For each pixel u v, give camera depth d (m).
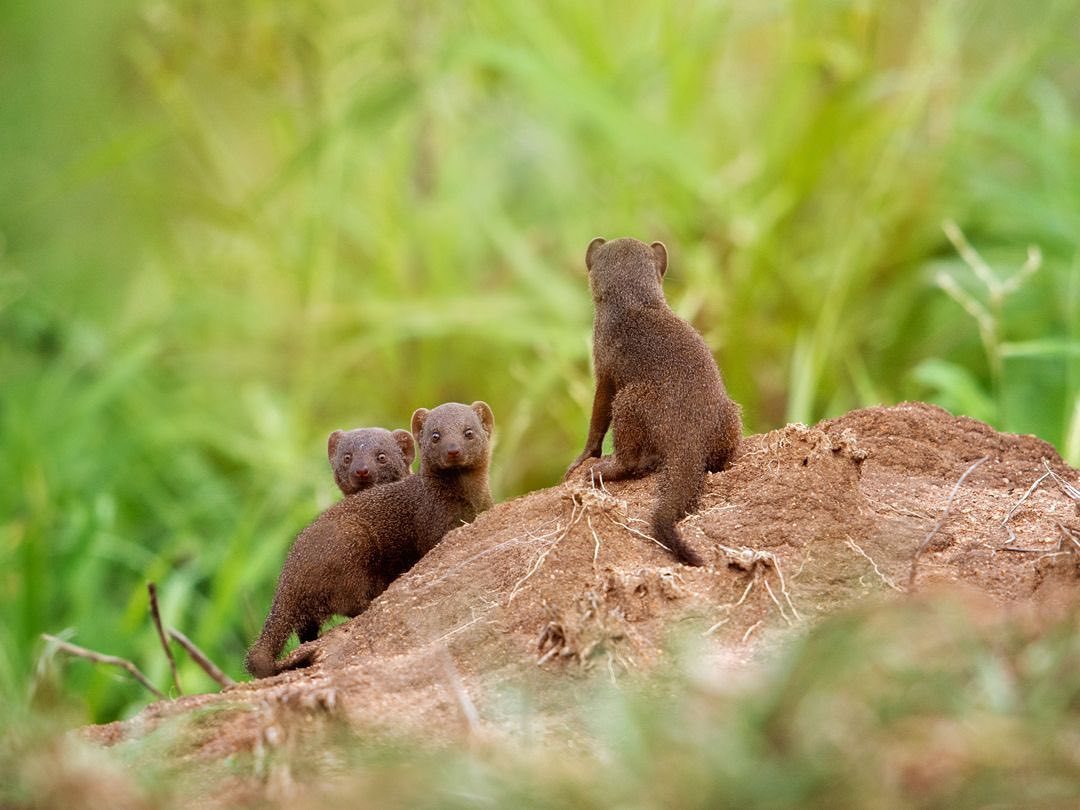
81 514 14.06
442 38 16.12
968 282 14.41
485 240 16.52
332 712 5.72
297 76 17.41
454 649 6.51
